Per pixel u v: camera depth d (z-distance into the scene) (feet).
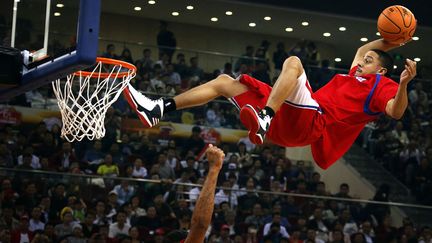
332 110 17.69
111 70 19.17
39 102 52.54
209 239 37.32
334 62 75.66
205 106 56.54
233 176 48.88
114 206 37.78
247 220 39.47
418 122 61.16
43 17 18.24
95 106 18.85
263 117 15.89
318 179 52.75
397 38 18.33
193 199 39.14
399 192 56.65
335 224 40.60
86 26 16.42
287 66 16.63
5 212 36.19
